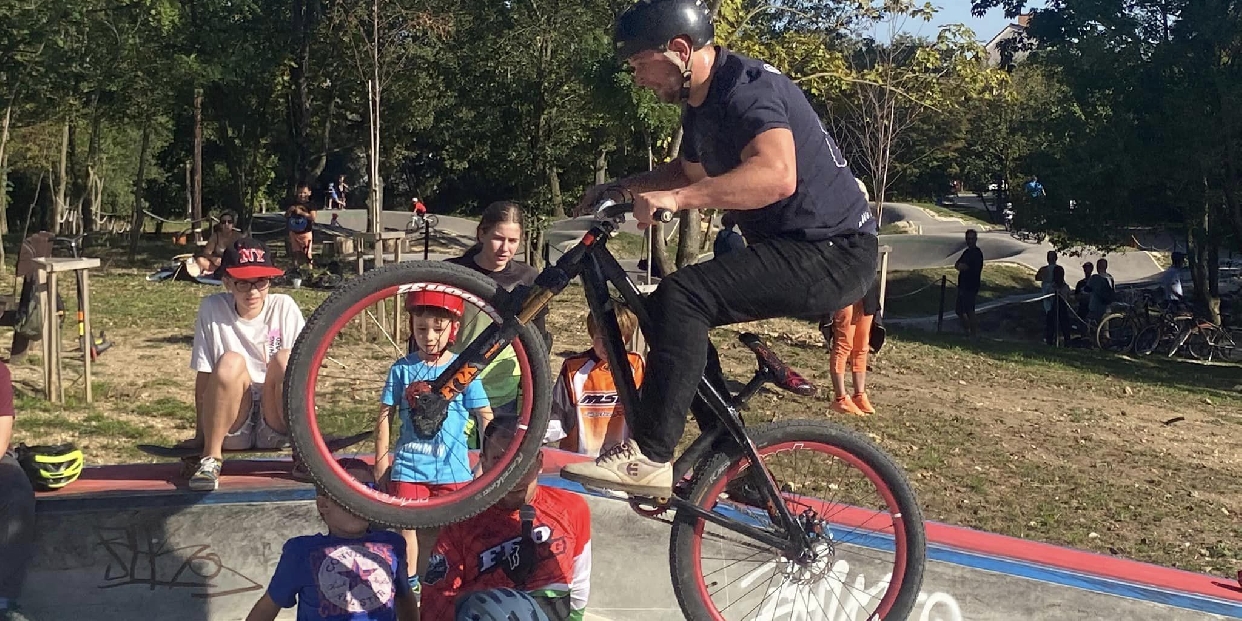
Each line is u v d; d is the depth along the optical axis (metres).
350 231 24.70
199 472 4.51
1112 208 20.62
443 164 43.03
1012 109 35.34
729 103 3.13
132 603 4.77
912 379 12.95
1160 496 8.78
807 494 4.59
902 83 17.52
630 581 5.25
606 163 25.19
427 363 3.92
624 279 3.21
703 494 3.56
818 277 3.19
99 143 33.44
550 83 22.11
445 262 3.20
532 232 21.88
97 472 5.09
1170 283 21.91
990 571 4.89
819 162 3.20
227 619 4.89
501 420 3.50
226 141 30.56
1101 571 4.96
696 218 13.82
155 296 16.67
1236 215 20.14
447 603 3.89
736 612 4.64
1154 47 19.97
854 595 4.46
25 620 4.41
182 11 23.77
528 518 3.82
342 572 3.70
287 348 4.61
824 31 15.96
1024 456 9.65
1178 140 19.38
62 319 10.02
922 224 36.59
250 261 4.52
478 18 23.25
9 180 41.12
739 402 3.52
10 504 4.33
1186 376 16.14
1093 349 19.25
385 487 3.91
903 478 3.68
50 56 19.72
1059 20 21.56
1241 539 7.79
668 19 3.11
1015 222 22.03
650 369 3.20
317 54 28.19
